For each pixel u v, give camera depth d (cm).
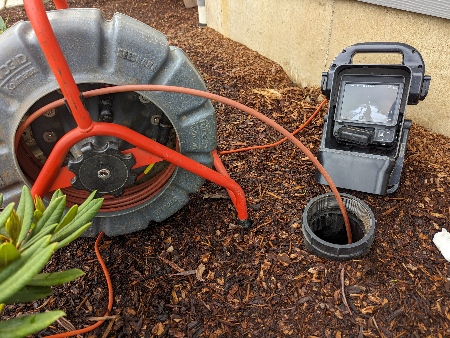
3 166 171
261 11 412
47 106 160
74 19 150
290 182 257
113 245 222
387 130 212
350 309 180
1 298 72
